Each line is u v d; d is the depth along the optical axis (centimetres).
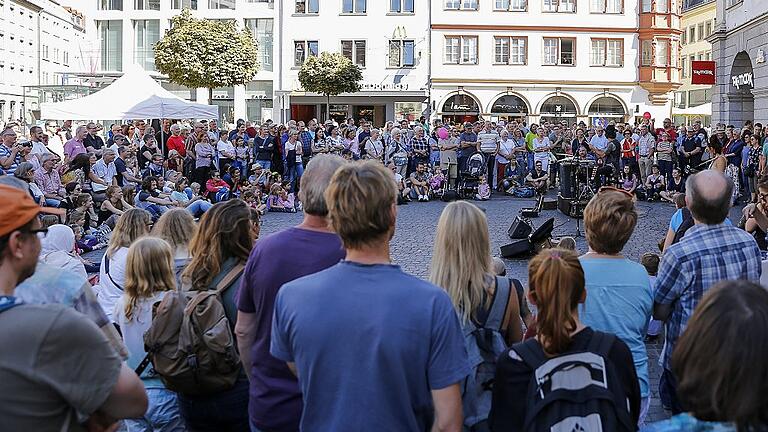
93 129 1941
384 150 2406
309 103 5075
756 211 783
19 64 4684
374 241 302
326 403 286
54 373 229
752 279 426
